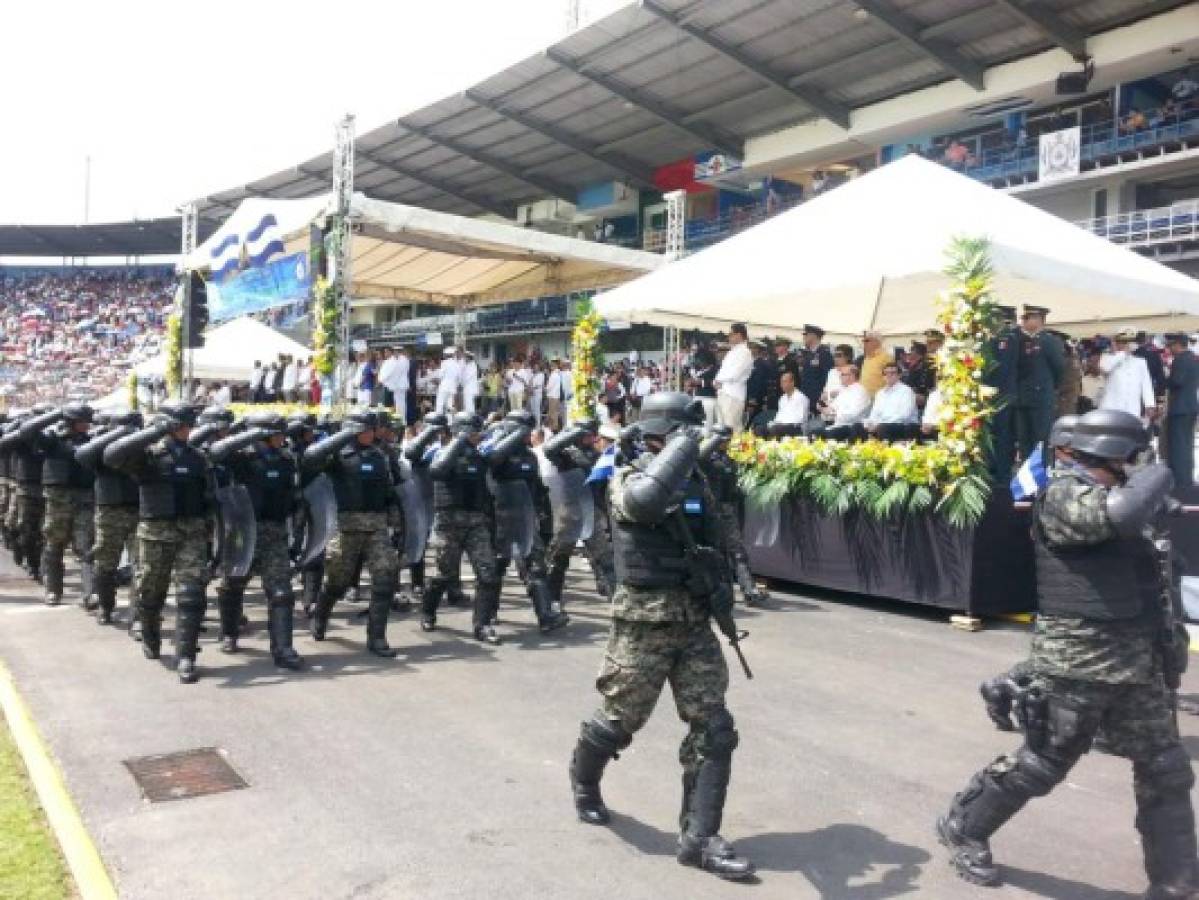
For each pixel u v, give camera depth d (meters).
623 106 32.72
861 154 32.69
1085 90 25.97
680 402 4.28
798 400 12.73
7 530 11.80
